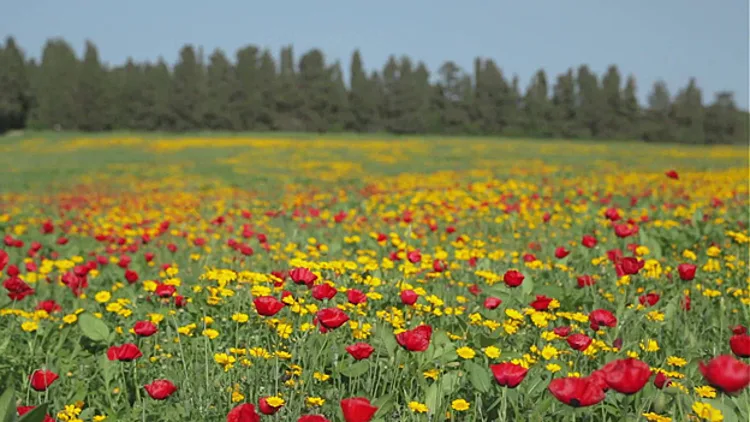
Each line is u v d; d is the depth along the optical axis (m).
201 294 4.59
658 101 116.19
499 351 3.22
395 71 98.50
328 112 96.38
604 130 95.50
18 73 92.81
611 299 5.03
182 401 3.30
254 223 11.97
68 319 4.06
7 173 33.31
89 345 4.07
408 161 38.47
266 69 94.38
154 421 3.12
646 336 3.90
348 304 4.19
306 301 4.28
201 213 14.79
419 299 4.61
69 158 44.47
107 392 3.35
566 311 4.72
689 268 4.45
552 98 97.81
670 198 13.47
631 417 2.91
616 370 2.22
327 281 4.49
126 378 3.71
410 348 2.96
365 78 97.19
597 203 13.57
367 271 5.10
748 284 5.55
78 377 3.70
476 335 3.68
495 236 9.20
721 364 2.08
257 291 4.00
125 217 12.59
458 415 3.26
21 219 13.70
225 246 8.26
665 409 3.01
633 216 10.45
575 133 95.50
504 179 20.80
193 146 53.47
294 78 99.75
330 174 29.86
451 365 3.33
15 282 4.48
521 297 4.54
